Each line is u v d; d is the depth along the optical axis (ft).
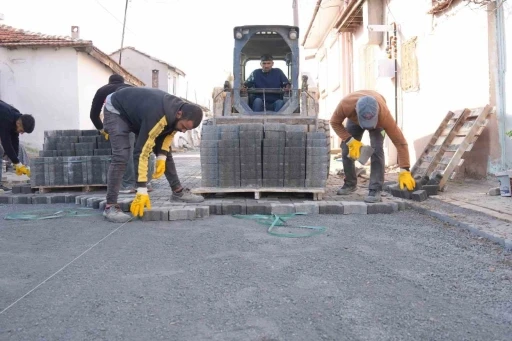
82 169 23.41
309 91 23.81
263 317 8.21
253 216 17.33
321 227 15.31
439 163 22.16
